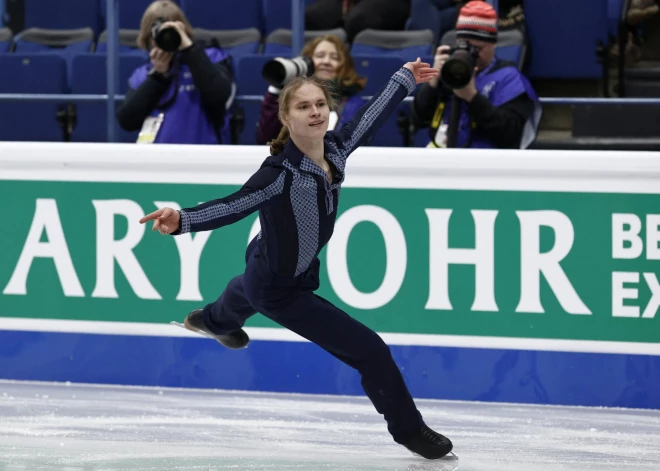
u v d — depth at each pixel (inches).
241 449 546.3
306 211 482.0
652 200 647.8
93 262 713.0
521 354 661.3
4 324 725.9
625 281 650.8
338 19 1035.9
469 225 665.6
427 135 885.2
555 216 657.0
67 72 989.2
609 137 912.9
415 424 517.0
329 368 685.9
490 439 572.7
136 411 635.5
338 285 682.2
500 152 659.4
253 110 923.4
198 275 697.6
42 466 506.3
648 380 650.2
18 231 722.2
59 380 719.7
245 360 695.1
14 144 719.1
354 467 509.4
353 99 746.2
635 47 976.3
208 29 1069.1
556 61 962.1
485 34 718.5
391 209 674.8
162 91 767.1
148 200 705.0
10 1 1119.6
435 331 670.5
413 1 993.5
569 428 598.9
